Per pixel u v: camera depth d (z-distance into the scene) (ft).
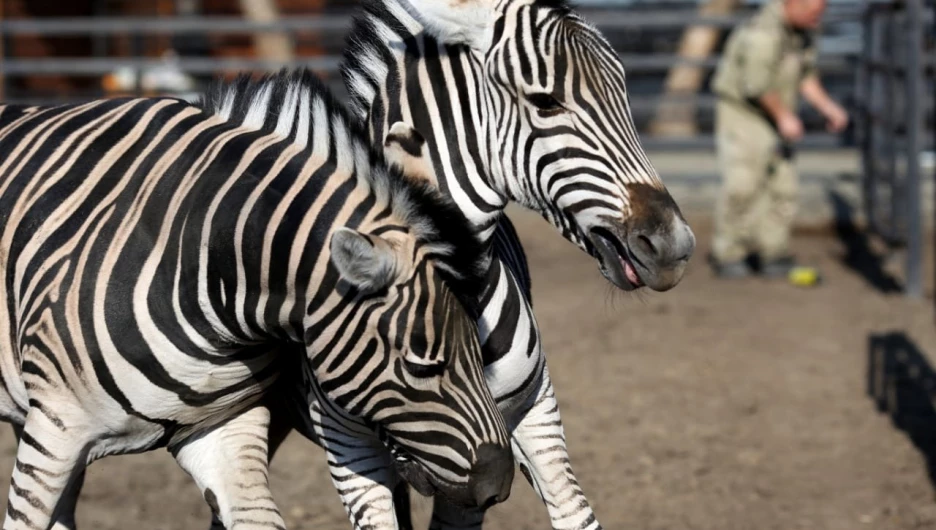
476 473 22.02
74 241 25.23
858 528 38.45
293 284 22.85
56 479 25.17
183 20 98.48
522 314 26.23
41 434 24.91
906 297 69.82
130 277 24.49
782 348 59.77
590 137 24.56
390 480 26.61
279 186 23.48
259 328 23.94
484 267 22.99
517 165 25.36
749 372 55.98
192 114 26.48
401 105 26.53
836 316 65.82
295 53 131.85
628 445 46.57
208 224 23.88
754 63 69.46
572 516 26.45
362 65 27.09
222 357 24.80
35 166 26.81
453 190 26.25
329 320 22.52
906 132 69.26
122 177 25.70
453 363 22.00
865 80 88.22
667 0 126.41
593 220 24.57
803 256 82.17
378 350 22.09
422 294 21.86
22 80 123.95
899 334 61.93
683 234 24.23
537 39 24.84
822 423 49.03
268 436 30.01
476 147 26.12
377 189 22.90
